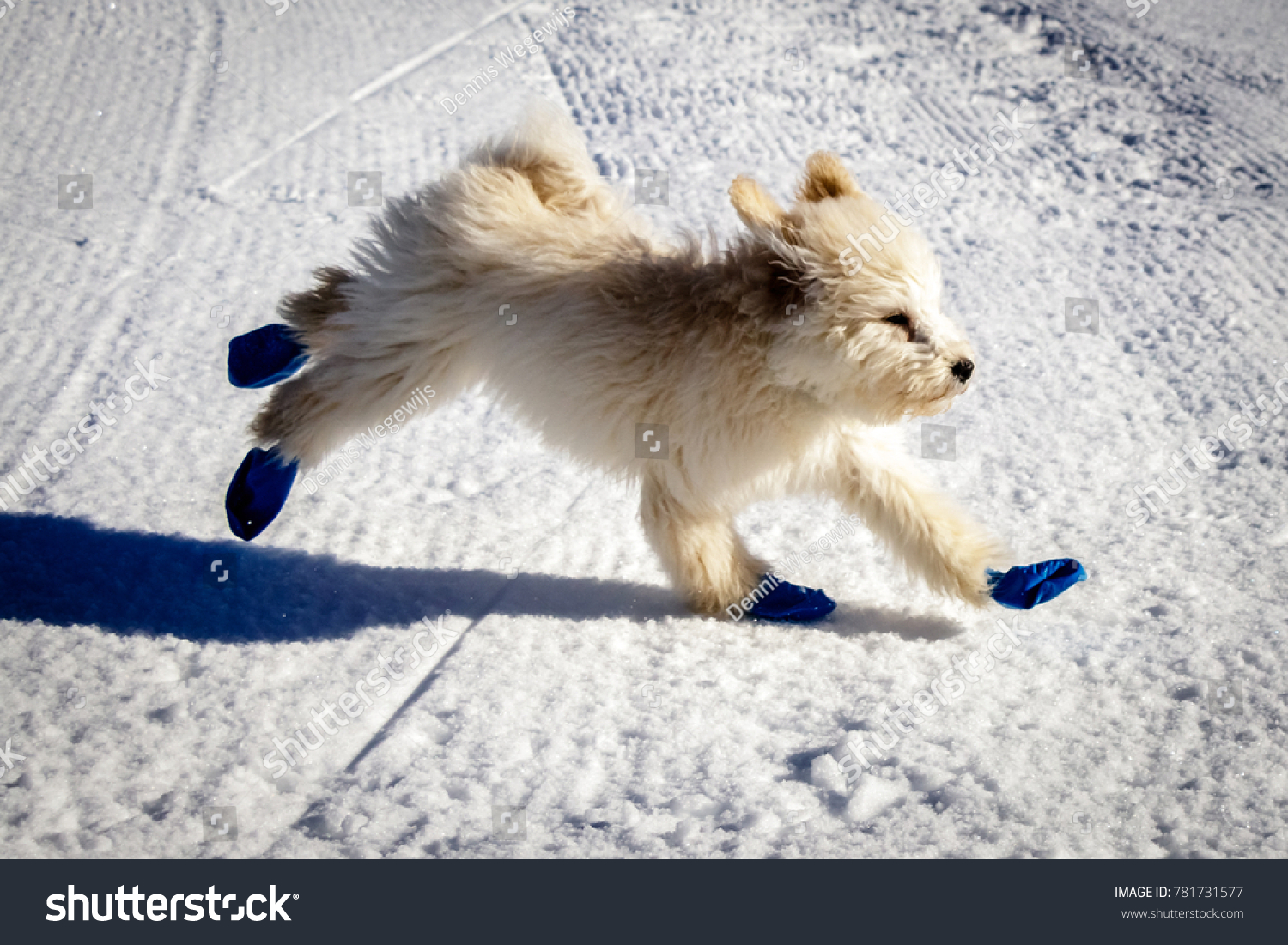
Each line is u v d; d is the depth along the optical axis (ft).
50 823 10.40
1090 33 34.91
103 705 12.21
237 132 31.19
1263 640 12.42
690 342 12.80
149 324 22.50
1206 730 11.01
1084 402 19.12
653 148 29.60
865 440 13.66
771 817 10.09
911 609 14.28
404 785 10.84
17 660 12.93
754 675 12.71
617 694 12.32
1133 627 13.16
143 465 18.10
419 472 18.54
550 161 14.60
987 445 18.17
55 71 34.65
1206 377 19.30
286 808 10.72
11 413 19.34
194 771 11.21
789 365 12.40
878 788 10.43
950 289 22.81
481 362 14.51
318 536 16.47
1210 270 22.66
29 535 15.84
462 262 13.87
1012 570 13.34
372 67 35.78
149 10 40.04
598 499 17.67
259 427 15.16
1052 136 28.96
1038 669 12.37
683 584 14.17
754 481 13.47
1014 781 10.41
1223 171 26.35
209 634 13.75
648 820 10.17
